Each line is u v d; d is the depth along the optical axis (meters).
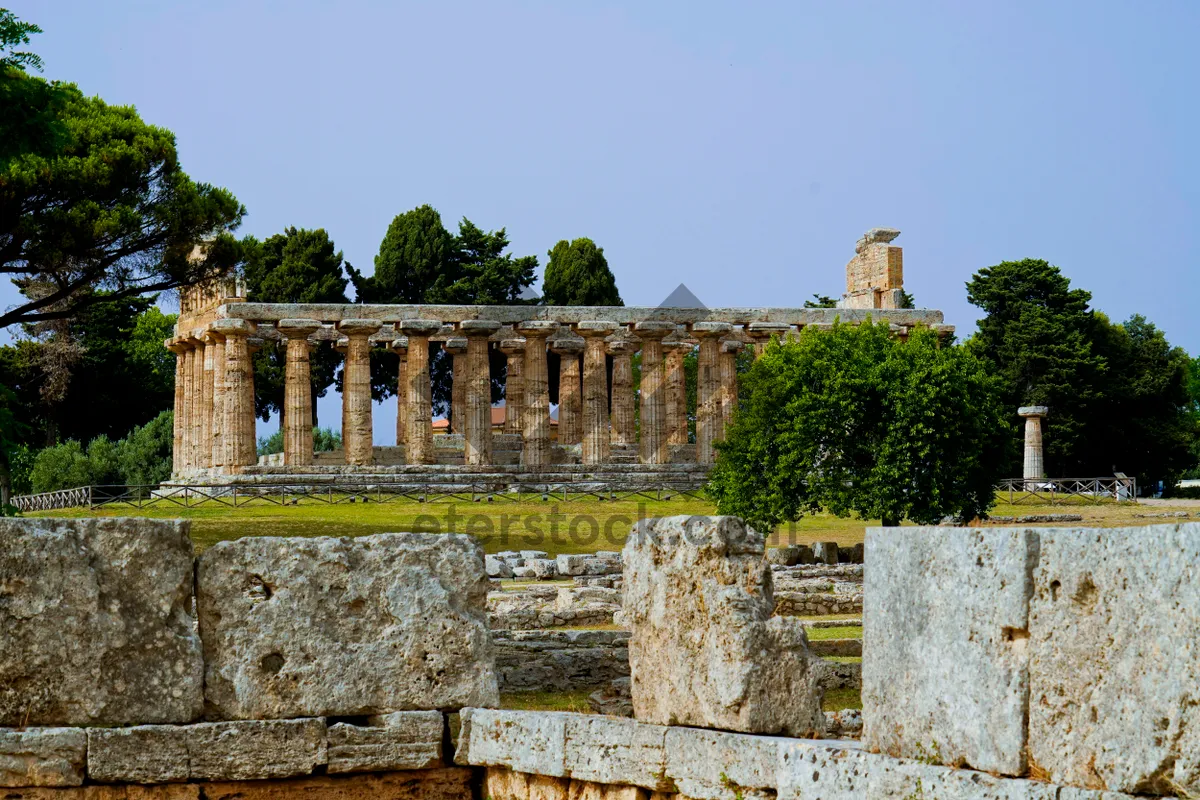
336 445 137.38
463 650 18.06
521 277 143.12
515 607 41.84
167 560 17.14
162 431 113.00
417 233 141.25
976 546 12.73
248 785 17.16
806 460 61.94
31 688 16.53
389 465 100.50
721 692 15.28
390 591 17.92
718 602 15.42
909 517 62.91
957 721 12.77
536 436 102.44
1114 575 11.59
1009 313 121.19
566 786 16.84
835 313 109.50
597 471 101.94
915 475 62.09
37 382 118.56
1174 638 11.06
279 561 17.58
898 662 13.45
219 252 75.50
